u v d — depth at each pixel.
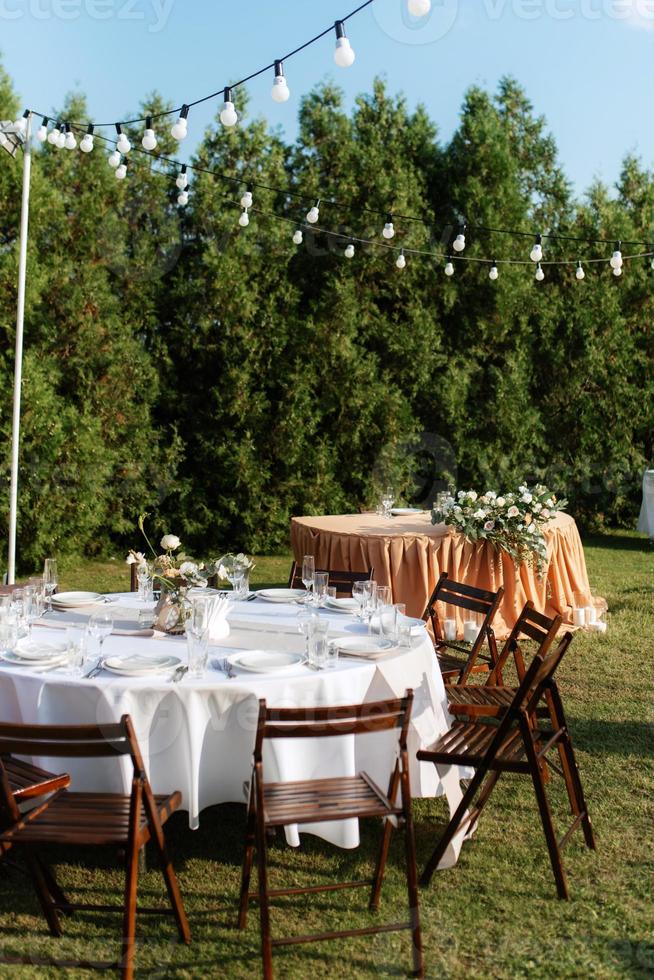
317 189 10.20
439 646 4.92
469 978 2.48
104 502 9.48
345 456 10.61
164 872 2.63
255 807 2.69
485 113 10.92
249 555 10.34
